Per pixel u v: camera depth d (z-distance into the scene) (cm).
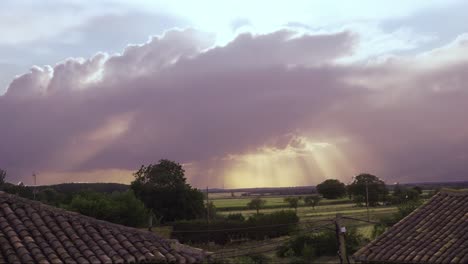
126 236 1308
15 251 1130
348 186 11062
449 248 1562
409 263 1570
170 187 7112
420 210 1883
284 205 11050
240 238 6031
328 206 10825
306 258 4478
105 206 5241
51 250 1160
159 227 5644
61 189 7612
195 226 6000
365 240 4850
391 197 10162
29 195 6831
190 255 1284
